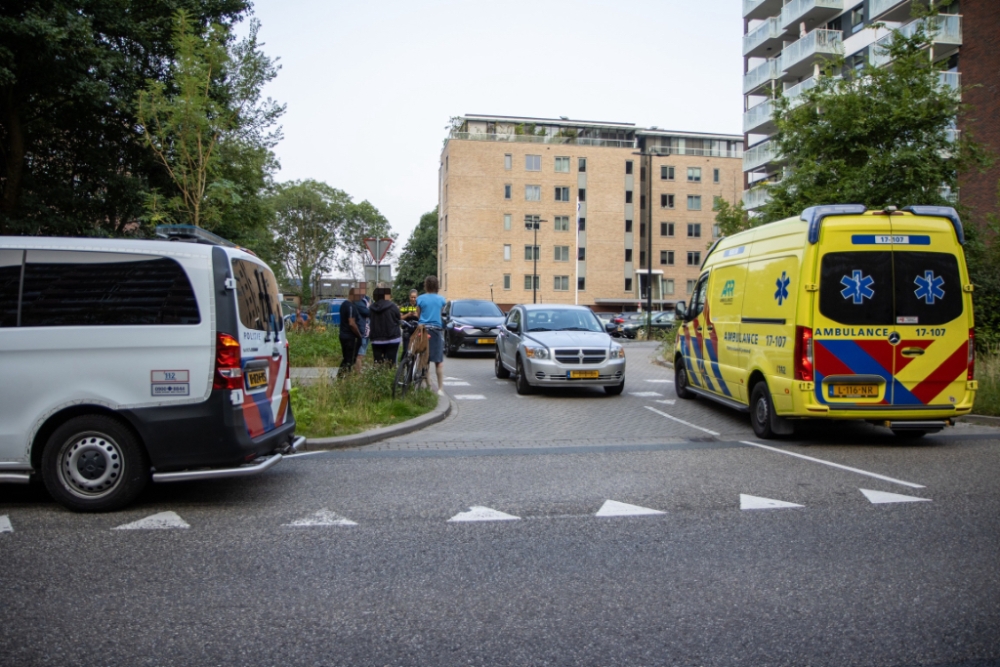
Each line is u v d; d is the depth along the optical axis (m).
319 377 10.54
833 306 8.23
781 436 9.23
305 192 70.31
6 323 5.52
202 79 14.26
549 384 12.95
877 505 5.84
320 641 3.43
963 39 30.78
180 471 5.63
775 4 47.41
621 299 72.56
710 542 4.92
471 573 4.32
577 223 71.81
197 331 5.58
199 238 6.02
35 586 4.09
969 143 16.91
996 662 3.25
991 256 17.05
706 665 3.21
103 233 19.86
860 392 8.26
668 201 74.75
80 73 17.86
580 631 3.55
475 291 70.12
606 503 5.89
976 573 4.32
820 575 4.30
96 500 5.56
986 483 6.60
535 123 75.75
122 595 3.97
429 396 11.48
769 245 9.30
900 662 3.25
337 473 7.02
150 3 20.33
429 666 3.20
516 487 6.46
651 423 10.41
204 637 3.47
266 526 5.26
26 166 20.23
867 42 38.66
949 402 8.34
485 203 70.50
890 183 16.50
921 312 8.30
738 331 10.04
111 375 5.53
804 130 17.73
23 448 5.52
